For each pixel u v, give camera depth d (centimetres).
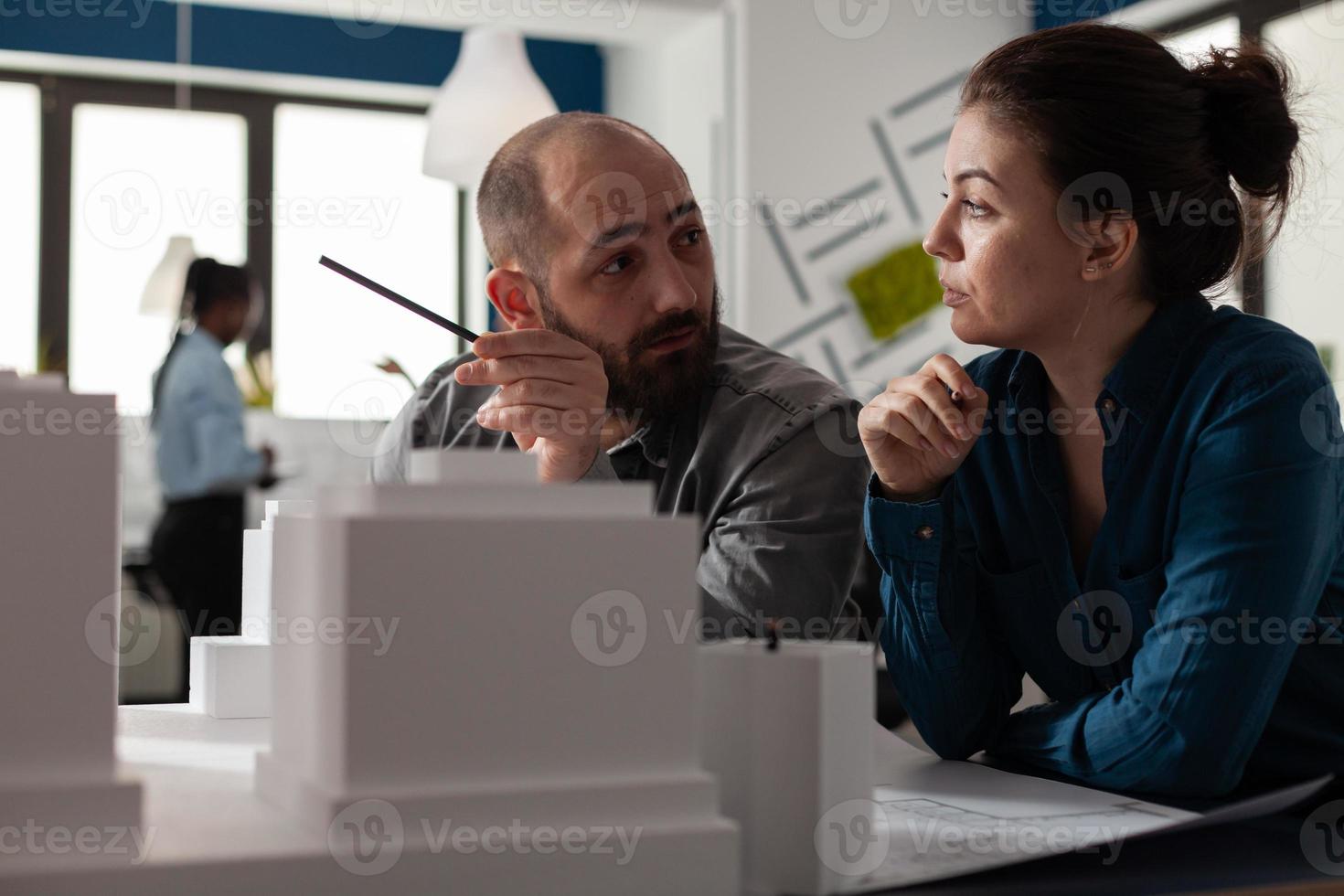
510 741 54
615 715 56
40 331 453
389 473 150
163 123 474
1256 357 87
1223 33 363
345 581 52
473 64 344
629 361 117
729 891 55
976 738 97
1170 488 90
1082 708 86
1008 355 105
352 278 101
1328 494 84
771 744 58
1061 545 97
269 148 486
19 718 53
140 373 445
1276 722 91
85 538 54
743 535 110
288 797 58
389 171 498
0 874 48
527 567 54
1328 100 284
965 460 103
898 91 421
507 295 124
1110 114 87
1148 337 92
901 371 418
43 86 462
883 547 96
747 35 406
